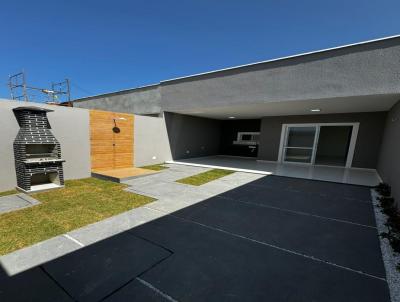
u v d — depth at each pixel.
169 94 9.41
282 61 6.36
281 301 1.76
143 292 1.83
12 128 4.86
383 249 2.66
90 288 1.86
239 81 7.28
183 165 9.34
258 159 11.06
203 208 4.08
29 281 1.93
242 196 4.93
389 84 4.87
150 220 3.45
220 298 1.78
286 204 4.41
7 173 4.87
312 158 9.52
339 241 2.87
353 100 5.94
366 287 1.95
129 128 8.16
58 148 5.23
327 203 4.51
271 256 2.47
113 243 2.67
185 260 2.34
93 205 4.05
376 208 4.23
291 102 6.59
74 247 2.55
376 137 8.21
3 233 2.86
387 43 4.85
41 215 3.51
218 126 13.97
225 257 2.43
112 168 7.62
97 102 13.07
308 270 2.21
